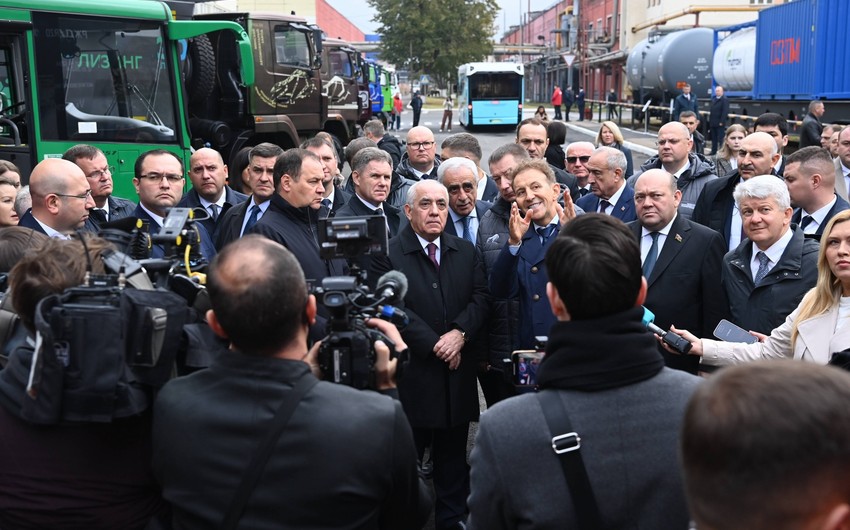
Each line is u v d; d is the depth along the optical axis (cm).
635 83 3594
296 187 412
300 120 1364
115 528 216
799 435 107
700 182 666
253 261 198
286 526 191
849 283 321
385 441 197
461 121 3978
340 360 223
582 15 5656
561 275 197
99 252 237
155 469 207
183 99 928
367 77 2252
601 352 192
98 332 199
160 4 912
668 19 3578
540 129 715
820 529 109
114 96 870
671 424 190
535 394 198
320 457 192
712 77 2814
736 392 114
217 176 600
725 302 422
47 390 199
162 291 210
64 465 213
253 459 193
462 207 522
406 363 247
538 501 189
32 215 441
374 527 201
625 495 187
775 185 402
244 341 199
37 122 806
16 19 784
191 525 198
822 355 325
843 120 1797
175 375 224
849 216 320
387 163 530
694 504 118
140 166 511
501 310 431
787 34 2086
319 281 391
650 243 439
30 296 221
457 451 430
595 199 599
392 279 257
